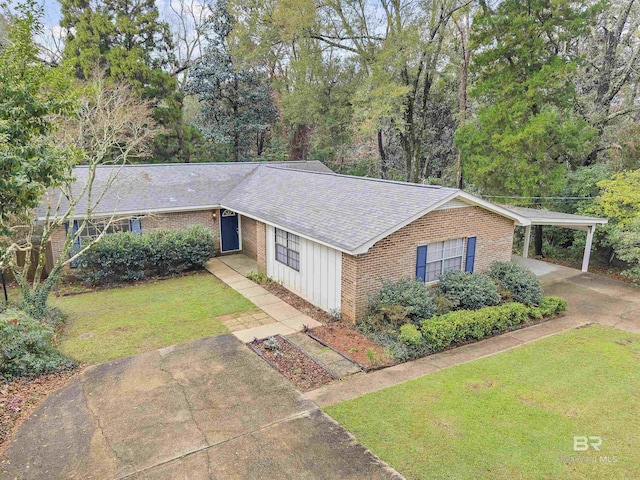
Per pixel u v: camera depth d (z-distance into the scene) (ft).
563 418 22.57
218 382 26.08
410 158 84.48
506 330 36.27
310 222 40.65
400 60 70.95
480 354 31.42
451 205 38.88
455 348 32.60
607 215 52.65
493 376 27.32
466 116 81.71
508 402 24.11
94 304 41.45
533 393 25.16
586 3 56.85
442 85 86.28
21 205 23.85
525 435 21.02
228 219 61.46
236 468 18.45
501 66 63.31
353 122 83.76
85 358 29.89
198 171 65.26
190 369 27.81
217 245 61.11
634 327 37.11
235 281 49.19
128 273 48.08
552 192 60.23
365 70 83.97
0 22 42.60
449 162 95.76
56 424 21.66
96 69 68.80
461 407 23.52
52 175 25.52
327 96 88.99
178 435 20.77
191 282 49.03
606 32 64.54
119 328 35.47
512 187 62.59
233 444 20.08
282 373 27.37
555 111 59.47
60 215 46.98
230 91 97.91
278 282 47.21
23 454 19.36
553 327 37.24
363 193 43.24
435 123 92.99
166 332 34.65
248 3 86.28
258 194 55.57
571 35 57.00
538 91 59.62
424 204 36.01
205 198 59.16
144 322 36.83
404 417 22.45
